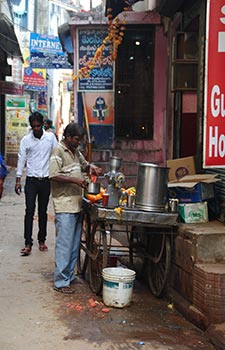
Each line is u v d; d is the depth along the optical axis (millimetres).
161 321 4605
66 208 5336
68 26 11547
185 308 4703
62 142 5469
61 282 5371
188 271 4812
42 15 25391
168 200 5223
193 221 5285
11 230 8375
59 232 5348
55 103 33219
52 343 4031
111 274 4910
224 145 4066
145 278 6000
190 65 7961
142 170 5027
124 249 6645
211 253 4664
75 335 4203
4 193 12836
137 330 4363
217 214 5547
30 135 6848
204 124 4066
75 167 5434
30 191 6832
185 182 5414
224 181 5445
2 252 6910
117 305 4879
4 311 4723
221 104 4059
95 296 5254
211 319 4297
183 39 8078
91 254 5430
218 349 3986
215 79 4051
